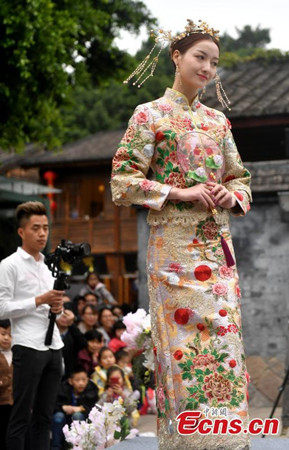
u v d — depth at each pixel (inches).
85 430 263.7
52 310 263.1
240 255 575.5
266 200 571.2
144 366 286.4
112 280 1226.0
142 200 195.6
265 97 656.4
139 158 199.3
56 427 396.8
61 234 1230.3
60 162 1167.6
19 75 597.3
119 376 408.8
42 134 698.2
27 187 679.1
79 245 258.4
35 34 585.9
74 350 428.8
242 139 636.1
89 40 725.3
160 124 200.1
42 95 626.2
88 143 1259.2
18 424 263.1
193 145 198.5
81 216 1229.1
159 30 208.5
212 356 190.7
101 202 1235.2
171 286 194.9
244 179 206.8
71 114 1445.6
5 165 1175.6
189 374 190.7
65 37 630.5
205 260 195.3
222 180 207.5
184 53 202.2
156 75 1425.9
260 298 569.6
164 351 194.5
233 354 191.2
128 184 197.0
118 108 1466.5
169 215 196.4
